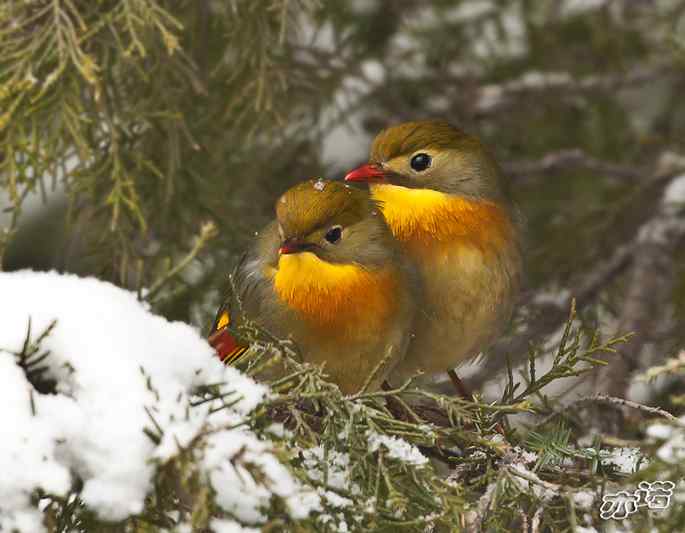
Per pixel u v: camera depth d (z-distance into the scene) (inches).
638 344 501.7
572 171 608.4
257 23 462.3
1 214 592.4
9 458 262.5
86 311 296.2
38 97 407.8
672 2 610.2
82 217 466.3
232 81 476.1
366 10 598.5
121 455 268.5
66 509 282.7
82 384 281.0
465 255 428.8
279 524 265.7
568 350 347.6
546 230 594.6
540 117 622.5
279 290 391.2
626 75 609.6
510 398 353.7
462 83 619.8
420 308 429.4
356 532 285.0
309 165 555.5
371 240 393.7
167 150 469.4
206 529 274.2
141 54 412.2
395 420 305.7
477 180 437.4
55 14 419.8
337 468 302.7
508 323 476.7
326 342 390.6
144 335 294.2
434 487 296.8
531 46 624.1
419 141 438.3
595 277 547.8
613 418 449.7
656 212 566.3
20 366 284.4
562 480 335.9
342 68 562.6
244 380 298.2
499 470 326.6
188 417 274.2
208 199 484.7
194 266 493.4
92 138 446.9
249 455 268.8
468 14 617.0
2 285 303.4
